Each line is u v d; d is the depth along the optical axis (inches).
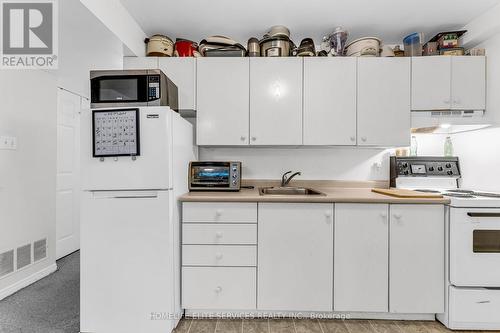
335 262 69.9
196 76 85.0
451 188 90.7
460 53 84.0
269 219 70.2
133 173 63.4
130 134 62.9
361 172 97.0
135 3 74.2
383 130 83.5
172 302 65.3
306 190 93.0
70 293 86.7
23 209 91.9
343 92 83.8
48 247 102.3
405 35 91.2
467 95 82.6
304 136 84.2
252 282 70.2
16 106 89.4
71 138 127.0
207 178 84.0
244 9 77.0
